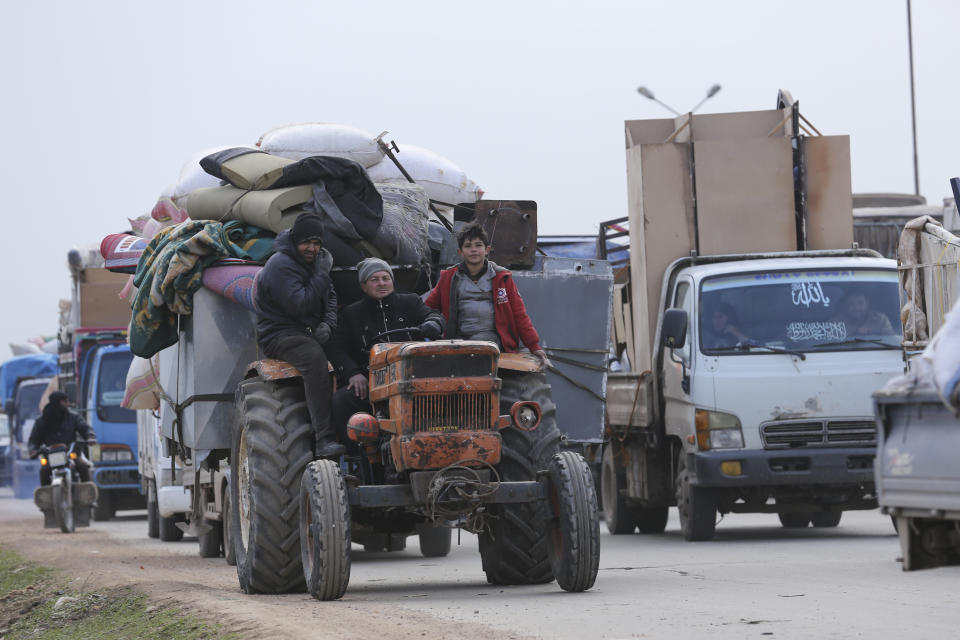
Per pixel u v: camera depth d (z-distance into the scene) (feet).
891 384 39.58
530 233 80.53
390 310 67.15
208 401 74.02
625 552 85.81
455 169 97.09
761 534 99.66
